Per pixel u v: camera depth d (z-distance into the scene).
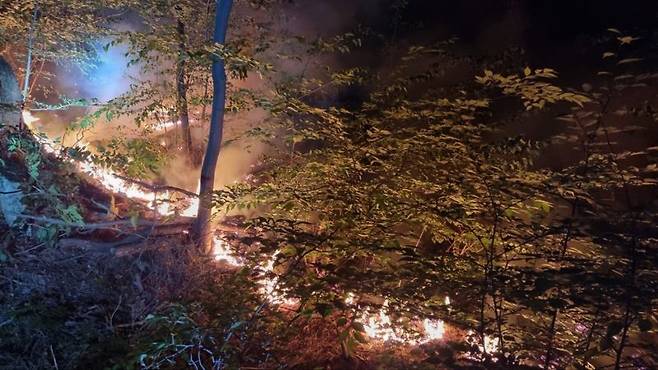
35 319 3.74
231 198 4.52
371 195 3.84
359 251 3.37
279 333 3.56
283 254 3.36
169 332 3.24
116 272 4.45
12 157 5.07
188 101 6.22
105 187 5.81
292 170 4.60
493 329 3.15
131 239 4.92
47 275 4.32
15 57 7.28
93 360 3.49
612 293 2.55
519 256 3.28
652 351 2.64
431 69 4.75
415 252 3.26
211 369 3.19
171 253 4.75
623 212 2.80
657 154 3.58
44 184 4.89
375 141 4.13
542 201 3.32
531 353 3.03
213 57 4.74
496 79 3.46
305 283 3.25
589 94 3.06
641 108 3.03
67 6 6.60
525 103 3.40
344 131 4.54
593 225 2.79
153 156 5.52
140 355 2.98
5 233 4.72
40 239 4.67
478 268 3.33
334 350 3.78
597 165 3.10
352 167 4.18
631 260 2.65
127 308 4.07
